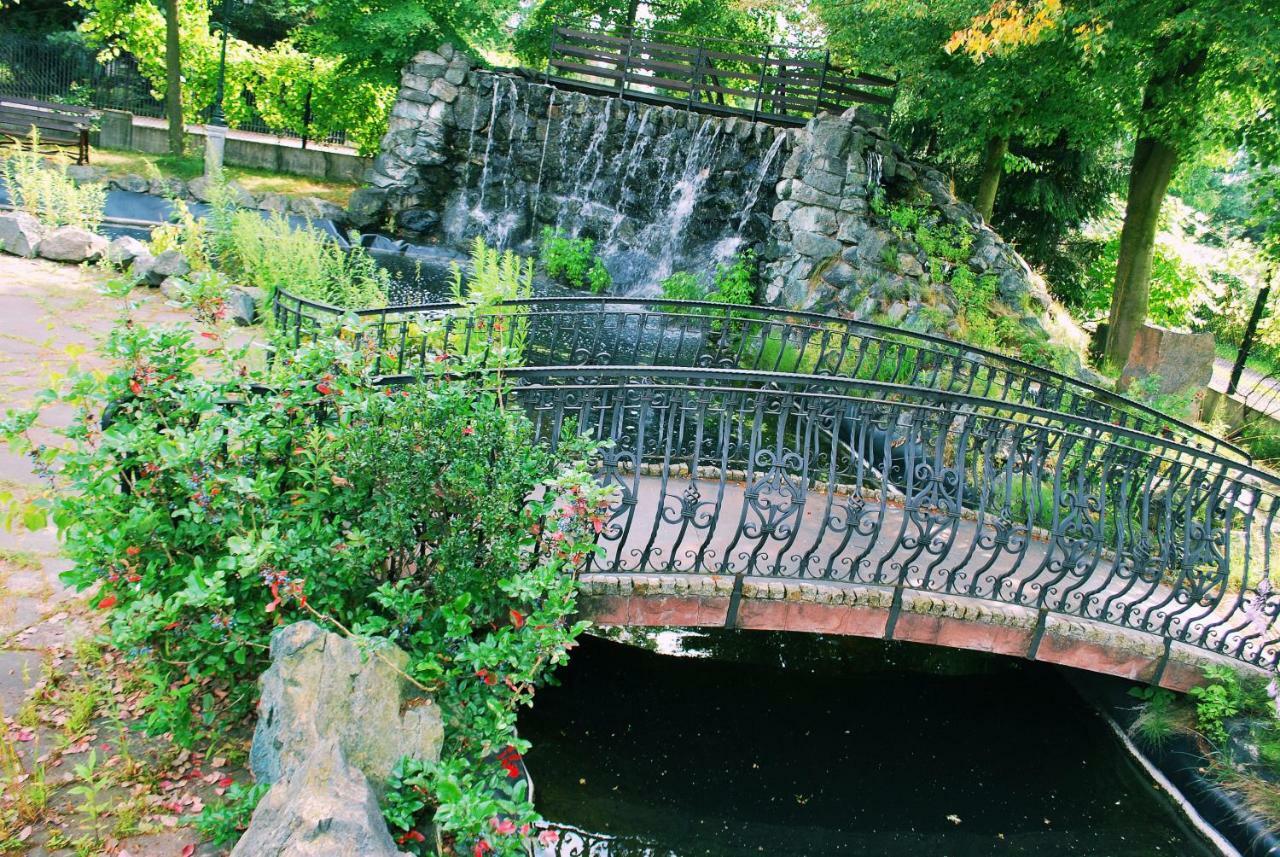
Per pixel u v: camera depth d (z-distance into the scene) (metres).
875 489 6.82
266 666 3.29
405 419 3.51
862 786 4.82
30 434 5.12
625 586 4.47
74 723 3.10
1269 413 11.19
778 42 19.22
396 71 17.39
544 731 4.71
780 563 4.77
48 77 21.72
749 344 10.68
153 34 18.47
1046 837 4.63
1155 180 12.34
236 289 8.21
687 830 4.29
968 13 10.52
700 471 6.48
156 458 3.22
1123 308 12.70
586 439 3.92
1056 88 12.38
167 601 2.94
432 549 3.60
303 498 3.49
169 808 2.86
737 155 15.09
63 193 9.83
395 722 2.87
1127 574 6.11
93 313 7.49
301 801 2.35
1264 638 5.49
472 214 16.22
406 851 2.61
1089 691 5.73
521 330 8.04
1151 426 8.61
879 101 15.46
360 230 15.78
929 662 6.09
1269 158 11.25
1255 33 8.83
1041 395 7.78
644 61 16.00
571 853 4.04
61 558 4.07
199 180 15.02
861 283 11.61
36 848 2.66
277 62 19.39
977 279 11.80
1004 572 5.41
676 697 5.25
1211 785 4.76
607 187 16.12
